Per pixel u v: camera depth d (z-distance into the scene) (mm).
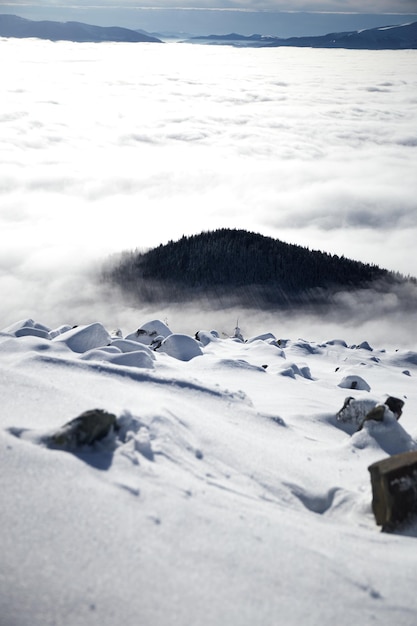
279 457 5273
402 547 3877
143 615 2637
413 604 3105
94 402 5242
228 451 5020
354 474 5352
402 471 4379
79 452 4094
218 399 6531
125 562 2975
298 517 4121
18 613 2525
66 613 2568
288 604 2916
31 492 3408
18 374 5512
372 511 4535
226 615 2736
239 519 3668
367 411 7160
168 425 4941
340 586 3160
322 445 6180
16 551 2902
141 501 3574
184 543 3246
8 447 3842
